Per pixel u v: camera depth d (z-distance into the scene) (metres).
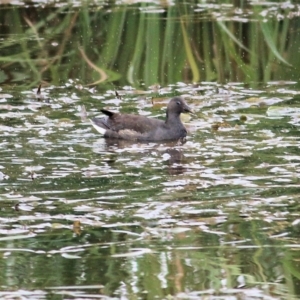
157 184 16.06
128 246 13.09
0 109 21.78
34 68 25.95
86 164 17.56
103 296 11.39
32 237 13.45
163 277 11.98
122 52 27.55
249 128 20.27
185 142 19.36
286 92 23.44
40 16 31.34
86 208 14.68
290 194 15.38
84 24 30.48
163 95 23.33
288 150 18.34
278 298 11.37
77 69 25.86
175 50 27.47
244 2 33.09
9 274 12.09
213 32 29.31
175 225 13.92
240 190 15.65
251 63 26.67
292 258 12.59
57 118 21.16
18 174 16.75
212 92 23.59
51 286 11.69
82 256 12.73
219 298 11.34
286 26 29.78
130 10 31.61
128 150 18.84
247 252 12.86
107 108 22.16
